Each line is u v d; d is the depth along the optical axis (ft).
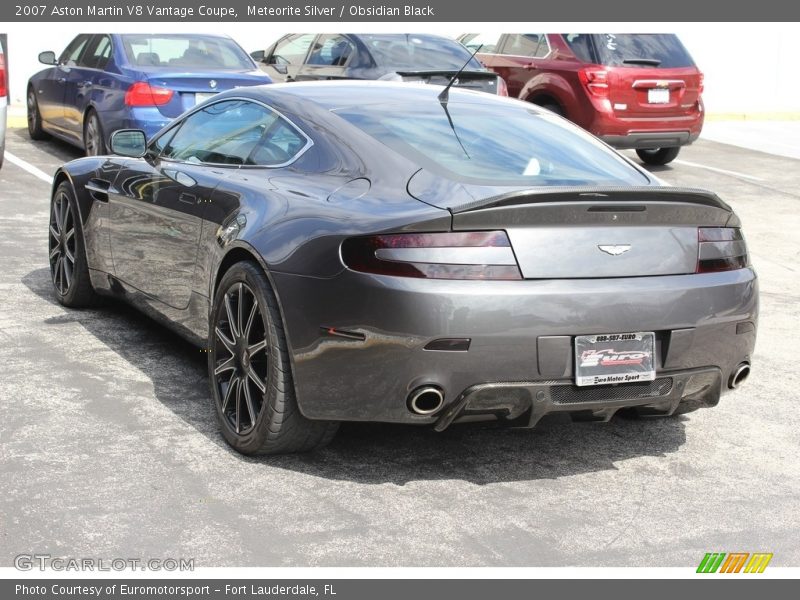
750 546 11.70
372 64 38.04
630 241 12.46
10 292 20.79
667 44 40.68
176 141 17.19
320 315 12.14
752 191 39.24
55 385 15.57
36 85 40.06
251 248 13.12
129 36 34.60
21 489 12.03
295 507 12.04
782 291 24.82
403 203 12.36
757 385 17.67
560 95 40.34
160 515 11.63
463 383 11.85
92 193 18.76
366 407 12.10
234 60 35.01
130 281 17.57
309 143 14.24
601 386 12.35
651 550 11.50
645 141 40.06
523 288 11.83
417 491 12.67
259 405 13.41
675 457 14.25
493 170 13.38
